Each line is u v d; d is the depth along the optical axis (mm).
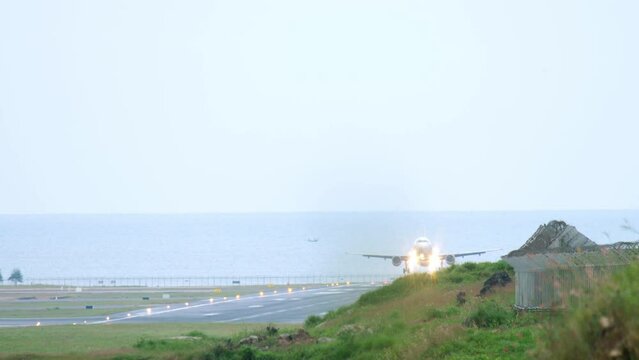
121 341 72250
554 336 22953
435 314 52812
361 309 72875
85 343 71188
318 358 46594
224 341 60750
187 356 54781
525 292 43312
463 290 66438
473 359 32938
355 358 43312
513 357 32031
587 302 22641
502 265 74938
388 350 41562
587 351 21281
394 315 60375
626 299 21219
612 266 37000
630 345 20250
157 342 64438
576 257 39000
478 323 41531
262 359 49875
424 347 38000
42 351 64188
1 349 66062
